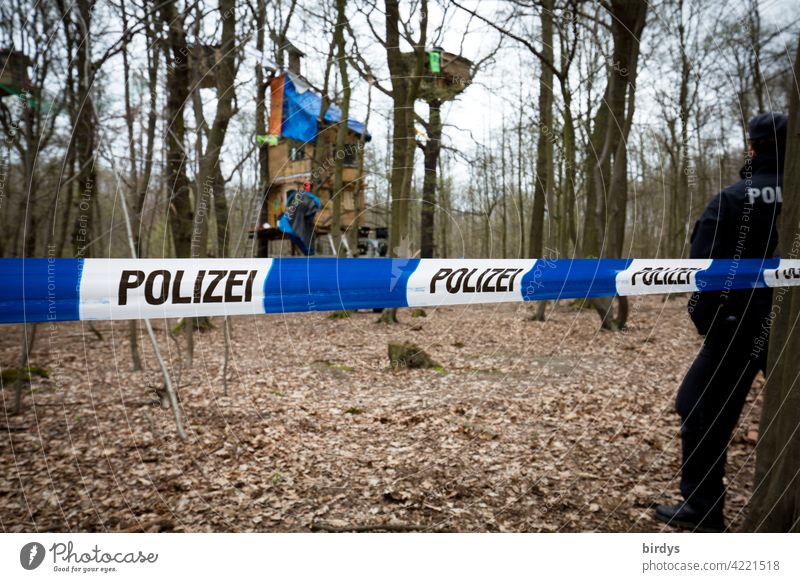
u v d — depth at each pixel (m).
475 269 1.73
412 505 2.43
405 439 3.39
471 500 2.48
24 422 3.58
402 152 9.21
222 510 2.39
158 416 3.78
